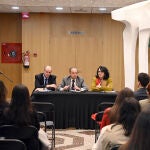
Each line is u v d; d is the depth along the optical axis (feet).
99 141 8.13
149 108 4.42
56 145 16.99
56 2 29.45
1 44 35.50
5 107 10.88
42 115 14.99
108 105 15.97
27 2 29.40
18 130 9.82
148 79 15.58
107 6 29.58
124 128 7.50
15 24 35.45
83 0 29.35
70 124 20.40
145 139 4.11
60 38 34.78
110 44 34.86
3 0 29.09
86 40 34.91
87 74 35.01
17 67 35.70
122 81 34.88
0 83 11.51
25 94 10.06
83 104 20.22
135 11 22.85
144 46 22.90
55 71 34.88
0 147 7.68
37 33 34.58
